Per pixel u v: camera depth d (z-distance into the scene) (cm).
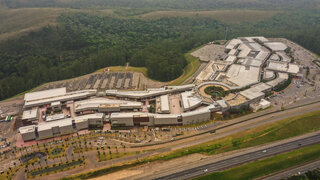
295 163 15725
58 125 19200
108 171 15575
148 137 18688
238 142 17650
